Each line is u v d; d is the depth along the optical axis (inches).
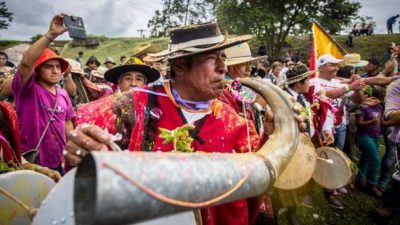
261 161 35.9
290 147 41.8
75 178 25.8
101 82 211.2
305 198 163.0
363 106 182.2
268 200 96.6
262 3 945.5
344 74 205.2
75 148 33.5
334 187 112.3
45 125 102.5
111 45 1402.6
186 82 55.9
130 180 21.0
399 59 278.7
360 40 1115.3
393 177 131.6
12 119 72.9
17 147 73.8
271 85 49.9
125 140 54.2
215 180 27.5
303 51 1056.8
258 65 206.2
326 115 140.6
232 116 61.4
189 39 54.3
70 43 1382.9
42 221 32.3
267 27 932.6
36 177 52.4
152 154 24.7
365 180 188.1
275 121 45.8
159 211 23.0
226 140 58.8
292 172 80.4
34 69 98.3
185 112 56.6
